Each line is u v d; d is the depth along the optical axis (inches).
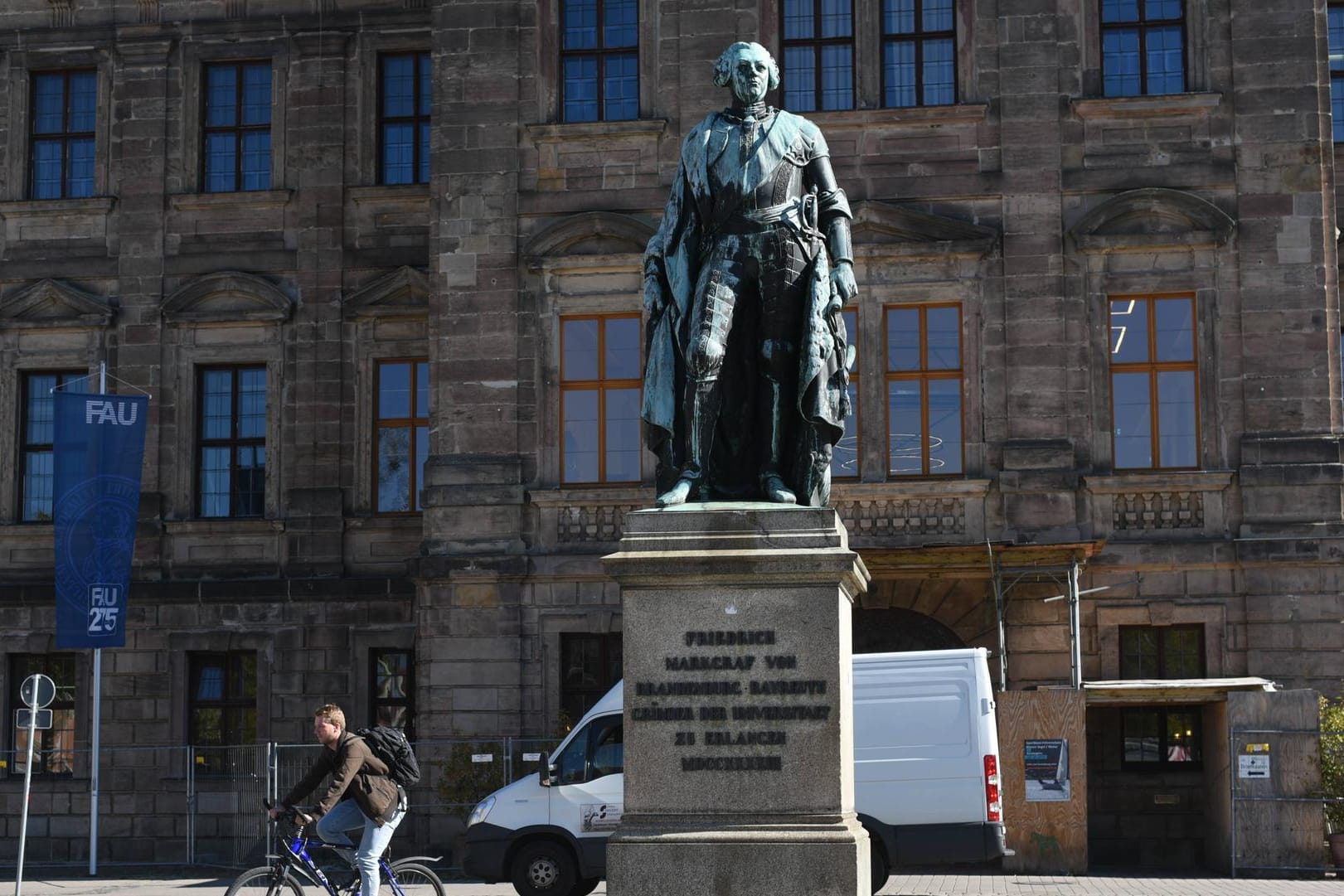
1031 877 1046.4
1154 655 1190.3
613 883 465.7
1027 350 1213.7
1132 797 1185.4
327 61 1430.9
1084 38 1242.0
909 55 1259.2
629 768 475.2
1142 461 1205.7
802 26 1272.1
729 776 472.1
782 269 512.4
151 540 1400.1
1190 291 1211.9
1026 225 1224.8
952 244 1221.7
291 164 1424.7
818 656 474.3
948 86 1255.5
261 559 1392.7
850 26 1268.5
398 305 1395.2
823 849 461.7
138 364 1417.3
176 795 1363.2
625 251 1259.8
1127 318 1216.8
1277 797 1036.5
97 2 1445.6
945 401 1222.3
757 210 515.2
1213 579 1180.5
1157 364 1208.8
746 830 467.2
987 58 1245.7
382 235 1411.2
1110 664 1181.1
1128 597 1185.4
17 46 1451.8
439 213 1283.2
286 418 1403.8
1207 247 1211.9
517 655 1232.8
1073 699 1072.8
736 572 475.8
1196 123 1224.2
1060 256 1219.9
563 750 948.6
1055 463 1198.9
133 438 1213.7
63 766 1387.8
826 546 478.6
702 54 1272.1
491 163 1280.8
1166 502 1194.6
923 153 1241.4
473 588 1242.0
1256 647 1170.0
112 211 1432.1
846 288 515.2
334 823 601.9
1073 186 1226.0
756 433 518.3
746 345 518.3
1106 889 942.4
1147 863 1179.3
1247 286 1204.5
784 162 520.1
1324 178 1207.6
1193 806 1178.0
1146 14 1243.2
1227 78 1226.6
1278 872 1031.0
